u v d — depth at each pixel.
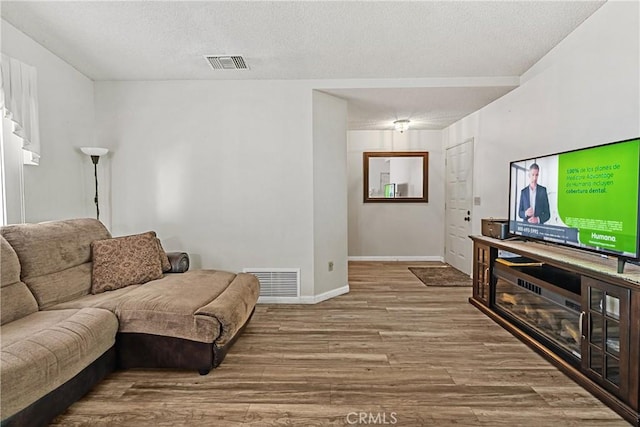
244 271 3.90
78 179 3.53
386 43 2.92
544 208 2.64
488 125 4.37
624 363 1.83
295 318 3.38
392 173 6.30
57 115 3.20
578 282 2.50
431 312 3.53
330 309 3.65
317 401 2.02
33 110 2.74
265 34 2.76
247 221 3.88
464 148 5.17
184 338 2.28
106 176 3.83
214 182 3.85
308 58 3.22
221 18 2.53
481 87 3.71
